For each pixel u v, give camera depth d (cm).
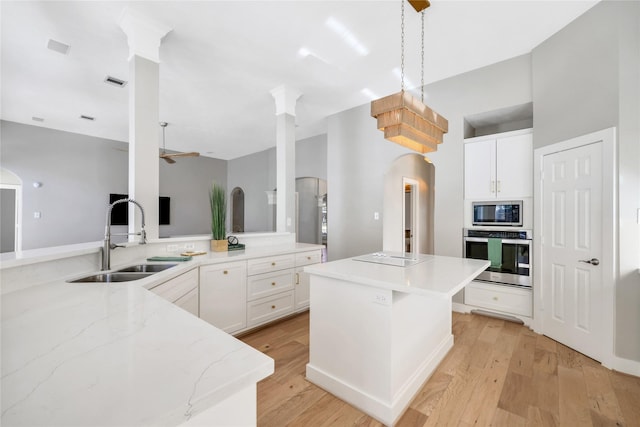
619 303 221
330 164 496
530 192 307
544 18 256
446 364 229
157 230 261
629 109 219
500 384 202
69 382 60
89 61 319
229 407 64
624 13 222
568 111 263
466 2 237
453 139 360
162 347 77
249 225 827
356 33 275
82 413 50
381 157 436
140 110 250
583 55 250
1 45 288
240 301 280
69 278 170
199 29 265
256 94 410
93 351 75
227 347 77
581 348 247
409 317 186
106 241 198
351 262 222
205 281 250
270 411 175
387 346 165
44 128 574
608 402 182
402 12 246
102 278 187
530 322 303
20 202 552
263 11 243
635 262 216
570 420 166
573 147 258
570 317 259
